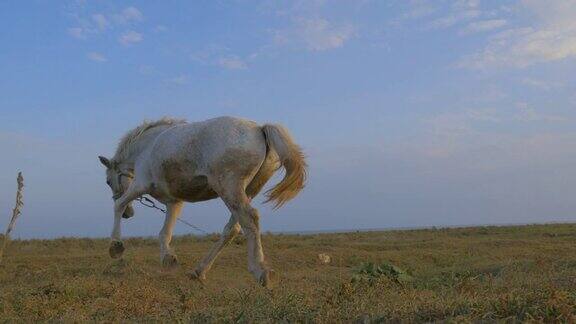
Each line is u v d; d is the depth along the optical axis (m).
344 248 16.69
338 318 4.74
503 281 7.42
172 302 6.47
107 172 9.80
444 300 5.11
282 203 7.69
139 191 8.48
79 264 12.02
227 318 4.89
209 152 7.59
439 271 10.67
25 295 6.87
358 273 8.34
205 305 6.05
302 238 22.22
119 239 8.67
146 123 9.39
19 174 9.30
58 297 6.75
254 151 7.55
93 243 19.41
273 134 7.65
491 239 20.75
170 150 7.90
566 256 13.27
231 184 7.50
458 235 24.78
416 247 17.52
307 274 11.41
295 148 7.59
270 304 5.30
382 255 15.05
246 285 8.73
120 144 9.49
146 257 13.30
